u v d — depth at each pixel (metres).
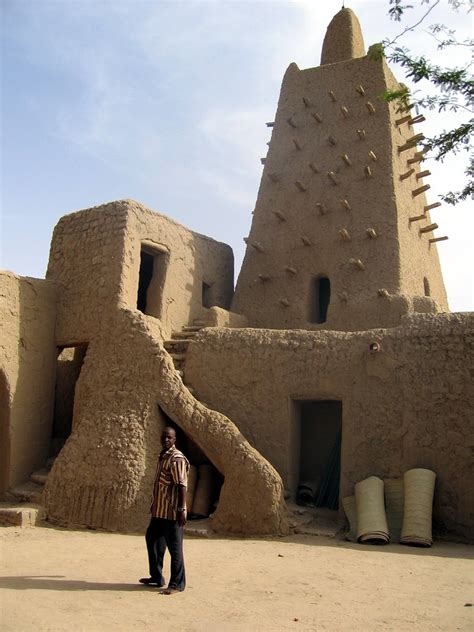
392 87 15.88
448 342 10.27
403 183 15.17
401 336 10.65
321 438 12.37
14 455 12.20
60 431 14.98
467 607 5.48
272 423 11.27
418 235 15.62
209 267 15.59
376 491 9.79
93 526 10.11
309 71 16.55
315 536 9.65
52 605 5.10
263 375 11.48
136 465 10.27
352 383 10.83
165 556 7.50
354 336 11.09
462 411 9.95
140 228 13.28
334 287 14.34
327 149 15.59
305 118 16.22
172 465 6.02
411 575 6.85
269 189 16.09
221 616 5.04
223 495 9.88
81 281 13.17
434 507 9.80
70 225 13.84
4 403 12.27
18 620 4.64
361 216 14.57
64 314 13.29
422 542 9.02
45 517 10.55
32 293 12.94
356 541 9.33
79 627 4.56
